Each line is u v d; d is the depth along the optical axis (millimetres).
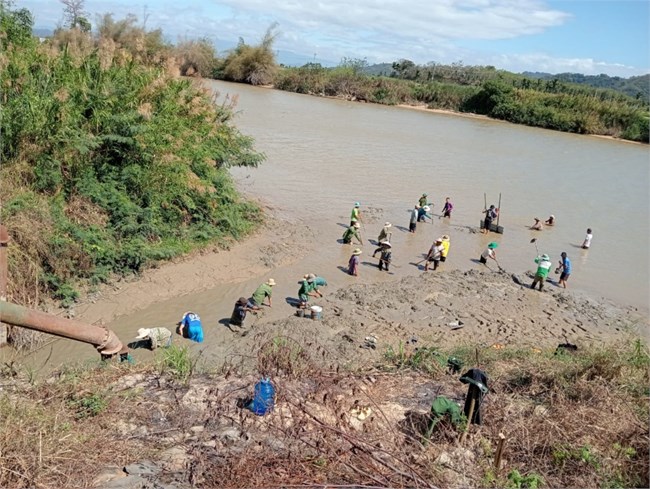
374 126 51344
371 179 31109
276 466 5523
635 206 32031
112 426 6215
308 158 34344
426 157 39312
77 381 7238
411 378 8383
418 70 92188
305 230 21609
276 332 13422
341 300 16047
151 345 12352
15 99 15828
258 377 7699
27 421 5719
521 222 26500
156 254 16469
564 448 6289
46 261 14203
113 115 17109
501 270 20141
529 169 39500
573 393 7480
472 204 28609
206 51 70062
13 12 22312
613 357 8445
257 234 20375
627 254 23438
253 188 26406
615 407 7020
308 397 7023
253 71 73562
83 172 16578
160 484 5238
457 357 9906
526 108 66938
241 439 6066
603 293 19031
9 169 15289
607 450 6297
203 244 18188
